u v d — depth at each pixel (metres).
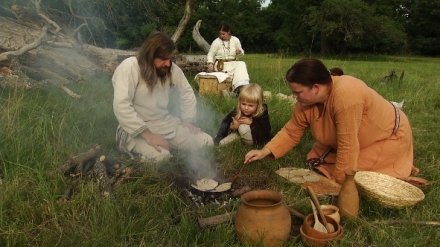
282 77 9.05
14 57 5.97
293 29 42.03
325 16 35.88
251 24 46.66
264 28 46.50
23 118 4.43
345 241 2.67
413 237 2.81
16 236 2.62
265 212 2.56
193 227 2.82
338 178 3.42
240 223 2.62
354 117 3.22
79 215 2.88
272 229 2.55
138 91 3.82
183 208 3.11
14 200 2.99
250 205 2.59
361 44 39.62
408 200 3.05
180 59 9.24
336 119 3.29
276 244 2.59
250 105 4.32
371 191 3.10
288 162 4.08
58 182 3.28
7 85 5.50
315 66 3.14
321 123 3.50
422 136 5.08
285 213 2.63
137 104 3.93
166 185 3.30
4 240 2.61
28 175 3.32
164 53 3.67
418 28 45.78
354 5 34.94
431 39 43.88
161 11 11.52
